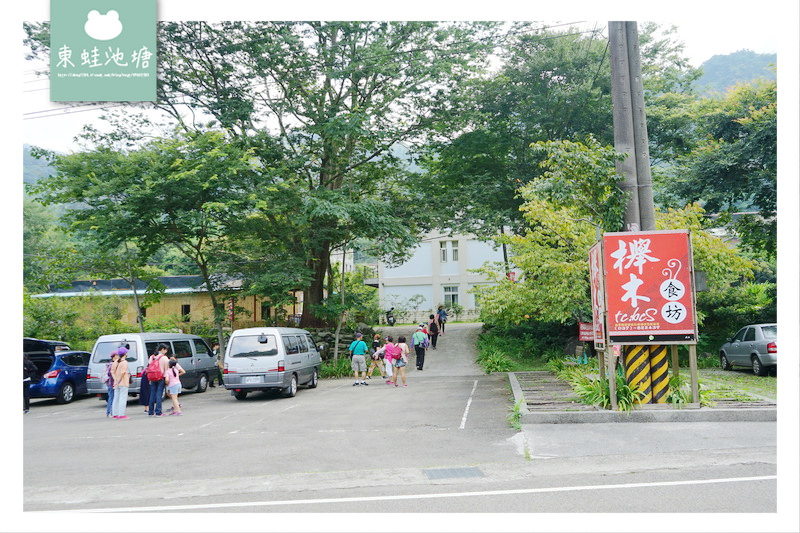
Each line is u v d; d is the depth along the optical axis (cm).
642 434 949
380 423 1162
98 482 770
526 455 845
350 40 2255
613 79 1262
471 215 2491
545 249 1838
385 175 2667
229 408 1504
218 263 2372
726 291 2275
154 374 1427
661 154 2564
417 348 2397
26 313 2519
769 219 2302
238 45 2136
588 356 2056
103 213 2014
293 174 2311
